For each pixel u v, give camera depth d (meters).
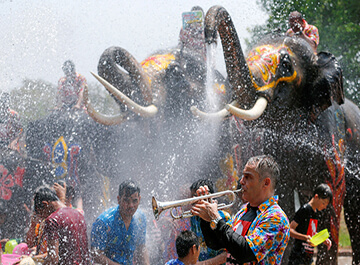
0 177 7.01
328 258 6.38
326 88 6.39
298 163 6.62
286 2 12.62
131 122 6.76
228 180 6.75
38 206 4.62
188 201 3.13
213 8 5.73
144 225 4.79
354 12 14.73
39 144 7.40
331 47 14.23
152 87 6.36
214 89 6.69
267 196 3.15
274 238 3.02
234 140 6.87
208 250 4.02
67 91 7.59
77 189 7.11
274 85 6.16
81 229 4.37
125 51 6.22
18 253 4.93
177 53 6.82
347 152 7.25
